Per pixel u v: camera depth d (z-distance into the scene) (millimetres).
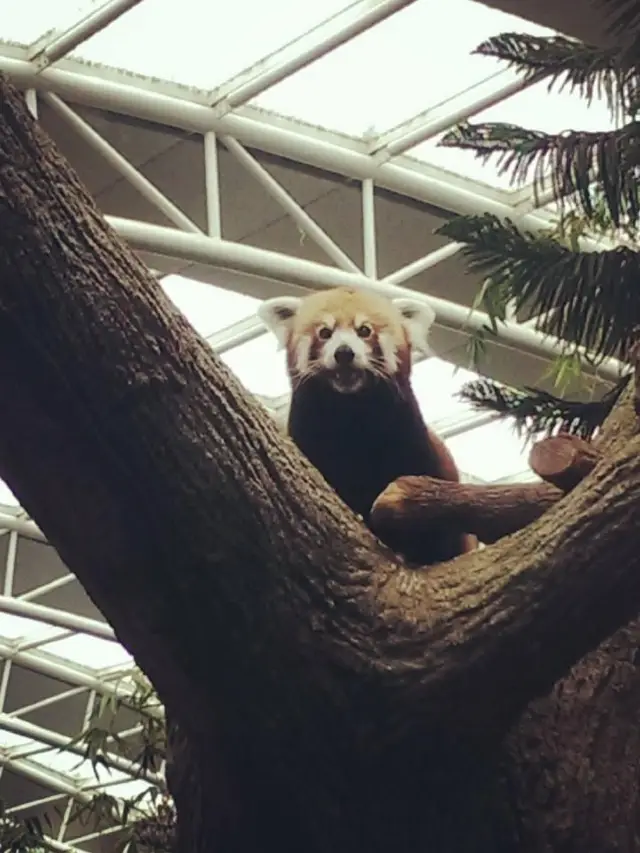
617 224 3441
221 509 2123
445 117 7621
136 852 5746
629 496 2166
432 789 2258
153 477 2086
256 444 2209
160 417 2086
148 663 2229
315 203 8477
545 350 8766
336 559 2246
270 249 8766
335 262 8242
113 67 7449
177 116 7574
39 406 2066
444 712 2195
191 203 8398
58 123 7633
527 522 2541
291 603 2168
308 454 3547
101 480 2102
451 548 3035
